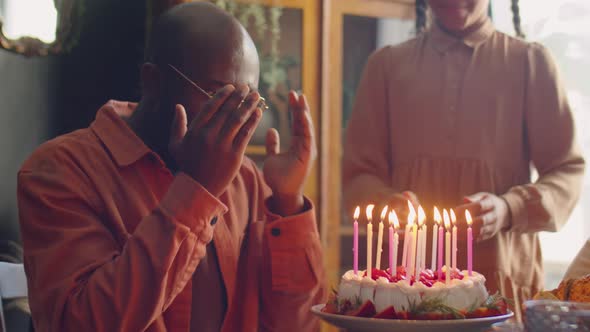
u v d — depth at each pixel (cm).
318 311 113
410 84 202
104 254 112
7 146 264
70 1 264
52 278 110
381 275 116
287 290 128
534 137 198
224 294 126
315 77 277
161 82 122
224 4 264
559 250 330
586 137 322
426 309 105
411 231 122
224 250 126
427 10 224
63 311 107
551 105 197
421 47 206
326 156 278
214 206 109
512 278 193
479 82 197
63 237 111
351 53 286
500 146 196
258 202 140
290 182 128
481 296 111
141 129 126
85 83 283
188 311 120
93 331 105
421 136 199
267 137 132
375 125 208
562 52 322
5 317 169
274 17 272
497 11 317
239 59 119
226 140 107
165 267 106
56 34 262
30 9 255
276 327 130
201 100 119
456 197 194
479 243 187
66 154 120
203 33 119
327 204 279
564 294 110
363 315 108
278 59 272
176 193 109
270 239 128
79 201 116
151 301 106
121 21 289
